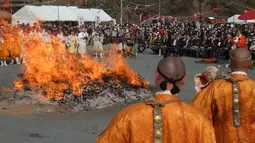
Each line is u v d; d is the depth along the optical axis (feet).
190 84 52.65
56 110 37.37
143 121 10.43
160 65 10.71
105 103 39.55
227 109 15.71
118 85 42.52
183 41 95.66
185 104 10.69
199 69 70.74
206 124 10.50
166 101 10.55
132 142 10.41
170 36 98.32
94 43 89.86
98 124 33.78
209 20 165.89
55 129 32.24
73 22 134.10
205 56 91.25
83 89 40.09
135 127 10.41
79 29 100.83
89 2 164.14
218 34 102.53
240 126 15.69
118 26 116.78
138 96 42.42
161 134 10.34
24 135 30.60
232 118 15.72
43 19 118.11
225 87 15.78
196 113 10.55
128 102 41.01
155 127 10.37
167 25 150.20
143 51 107.14
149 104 10.61
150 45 104.17
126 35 106.32
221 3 199.93
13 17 116.78
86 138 29.96
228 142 15.84
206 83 17.99
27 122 34.19
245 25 134.31
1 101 39.99
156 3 181.47
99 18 135.03
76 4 163.63
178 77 10.58
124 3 170.09
